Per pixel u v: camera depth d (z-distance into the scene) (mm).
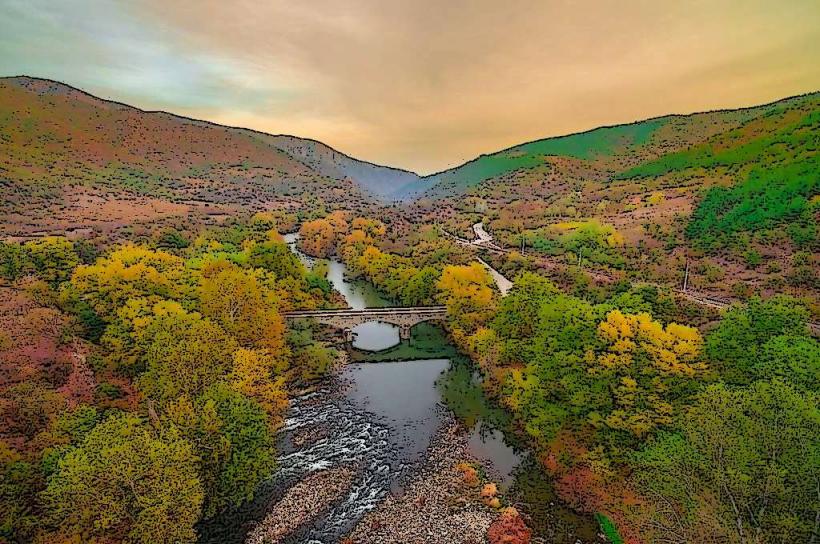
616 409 36625
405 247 138750
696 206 119562
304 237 169625
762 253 81625
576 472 40812
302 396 60469
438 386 63312
